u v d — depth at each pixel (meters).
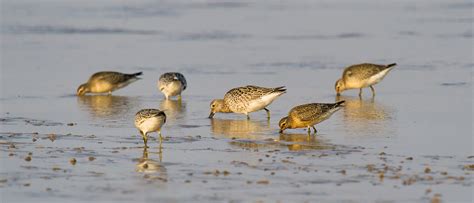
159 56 31.03
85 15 43.34
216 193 13.22
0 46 33.31
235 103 19.88
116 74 24.27
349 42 34.09
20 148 16.48
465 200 12.71
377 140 17.08
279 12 44.78
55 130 18.39
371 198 12.87
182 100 22.89
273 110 21.17
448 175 14.09
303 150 16.25
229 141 17.30
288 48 32.59
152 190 13.46
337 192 13.20
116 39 35.59
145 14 44.03
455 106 20.98
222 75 26.72
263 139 17.50
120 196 13.15
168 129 18.70
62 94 23.80
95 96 23.86
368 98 22.88
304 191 13.27
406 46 32.66
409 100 22.12
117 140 17.36
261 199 12.86
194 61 29.73
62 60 30.16
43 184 13.85
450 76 25.89
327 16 42.94
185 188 13.55
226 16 43.34
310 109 17.72
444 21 40.28
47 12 44.09
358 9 45.69
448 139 17.02
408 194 13.05
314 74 26.86
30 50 32.44
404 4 47.66
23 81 25.70
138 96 23.86
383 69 23.27
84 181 14.05
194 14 44.09
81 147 16.59
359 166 14.80
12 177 14.26
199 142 17.19
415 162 15.02
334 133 18.00
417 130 18.06
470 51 30.98
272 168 14.77
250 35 36.59
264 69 27.83
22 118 19.91
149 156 15.85
